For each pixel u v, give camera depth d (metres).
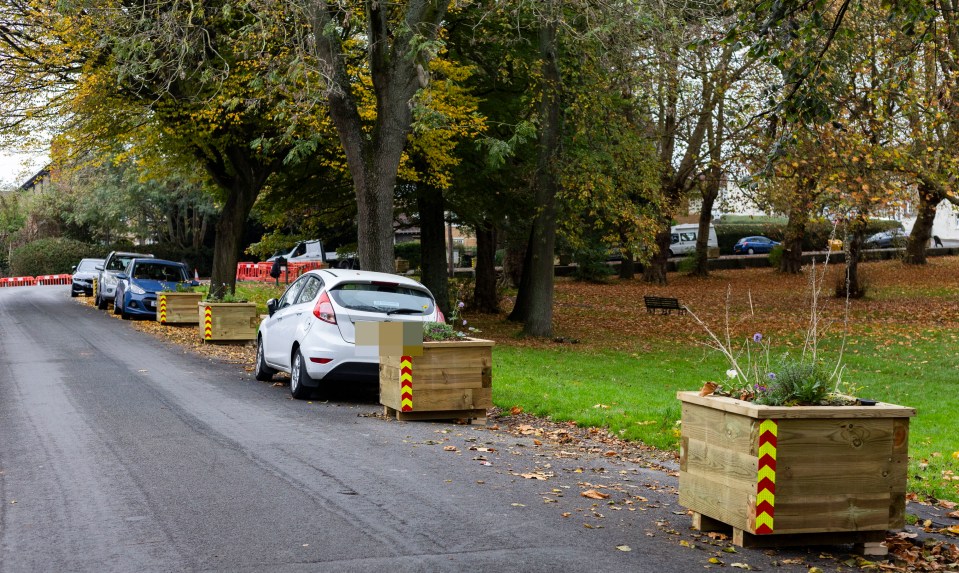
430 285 29.17
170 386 13.95
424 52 16.78
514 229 30.05
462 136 24.33
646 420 11.27
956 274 43.75
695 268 51.53
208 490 7.27
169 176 31.42
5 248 70.94
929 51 20.45
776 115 11.58
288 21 18.73
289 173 28.22
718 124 31.75
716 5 18.17
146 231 64.25
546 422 11.78
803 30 11.29
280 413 11.50
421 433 10.32
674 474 8.75
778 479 5.91
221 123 24.91
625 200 24.33
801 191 25.23
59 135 25.42
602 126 23.45
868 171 22.52
